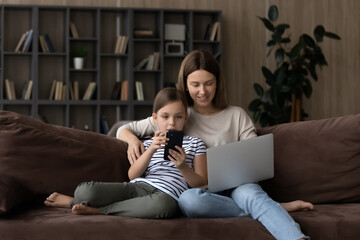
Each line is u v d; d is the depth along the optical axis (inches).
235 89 264.1
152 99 258.2
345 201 89.4
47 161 85.2
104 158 88.5
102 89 254.1
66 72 241.6
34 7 237.5
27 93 239.1
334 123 92.5
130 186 79.9
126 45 248.1
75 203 77.8
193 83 90.7
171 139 79.7
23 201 82.3
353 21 271.7
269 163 83.7
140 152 89.9
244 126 93.9
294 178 90.7
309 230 73.9
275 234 72.2
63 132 89.4
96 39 243.8
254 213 75.2
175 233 70.9
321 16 268.8
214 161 77.7
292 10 267.0
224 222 73.0
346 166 89.5
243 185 80.8
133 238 70.3
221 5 261.9
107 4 251.3
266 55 266.4
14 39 244.7
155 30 257.4
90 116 253.8
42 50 241.6
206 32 255.3
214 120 93.9
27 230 69.8
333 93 271.7
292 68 249.3
